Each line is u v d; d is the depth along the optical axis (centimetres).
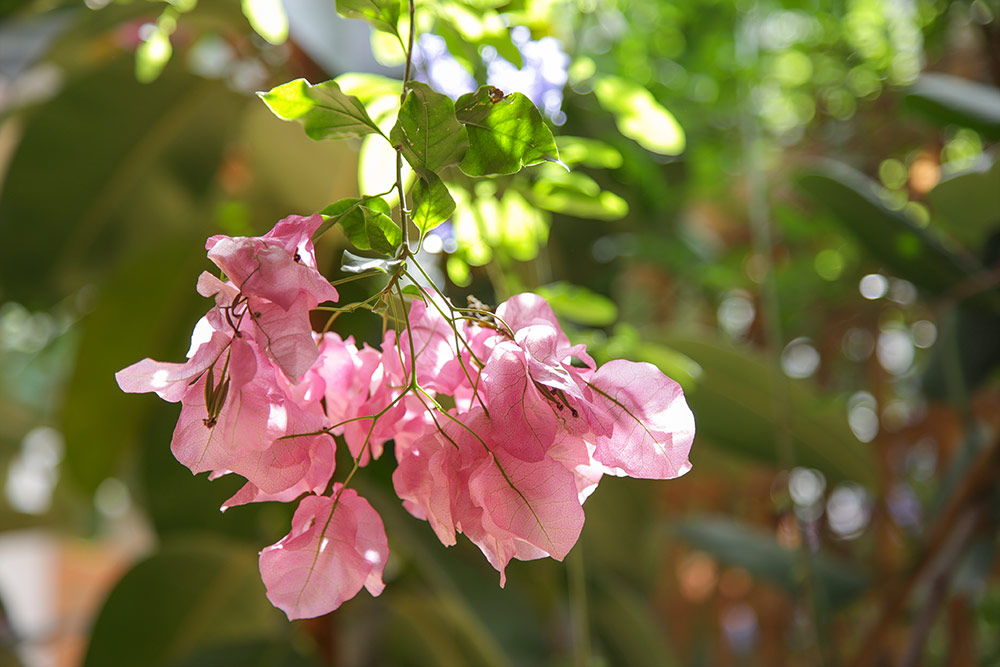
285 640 144
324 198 146
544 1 90
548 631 154
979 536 156
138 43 156
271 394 66
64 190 143
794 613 216
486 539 69
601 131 154
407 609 162
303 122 71
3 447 216
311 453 68
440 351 71
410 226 89
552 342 68
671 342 148
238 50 138
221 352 67
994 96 132
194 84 142
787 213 200
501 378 67
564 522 67
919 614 156
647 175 166
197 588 146
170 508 146
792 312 212
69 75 150
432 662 167
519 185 92
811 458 158
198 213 151
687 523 185
